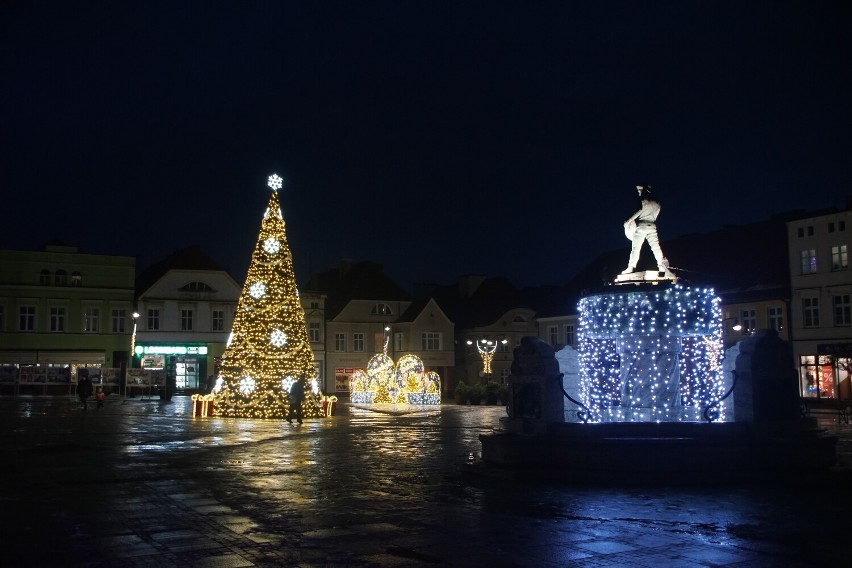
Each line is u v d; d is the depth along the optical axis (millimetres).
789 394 13812
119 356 65250
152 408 39219
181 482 13633
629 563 7996
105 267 65438
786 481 12758
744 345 14172
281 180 34438
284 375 32500
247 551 8516
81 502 11562
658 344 15891
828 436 13508
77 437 22422
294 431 25703
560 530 9547
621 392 16000
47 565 7895
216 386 33656
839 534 9258
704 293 16016
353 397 54688
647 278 16469
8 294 62188
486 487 12883
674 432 13492
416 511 10828
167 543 8891
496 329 74625
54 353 63094
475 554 8383
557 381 14391
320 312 73562
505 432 14555
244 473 14875
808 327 50125
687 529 9562
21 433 23672
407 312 75625
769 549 8562
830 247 49406
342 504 11414
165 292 66938
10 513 10680
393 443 21406
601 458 13203
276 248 33625
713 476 12844
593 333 16453
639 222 16844
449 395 73688
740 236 57750
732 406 16453
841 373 48156
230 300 68812
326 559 8172
